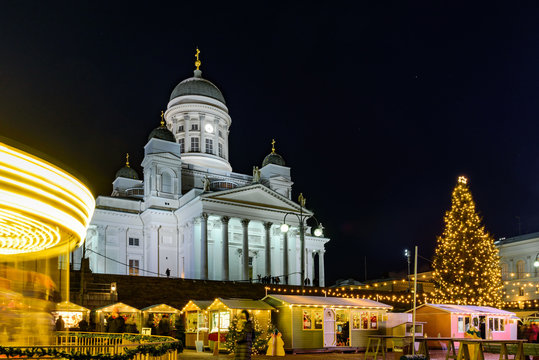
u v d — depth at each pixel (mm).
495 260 54000
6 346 13594
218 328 29391
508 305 67125
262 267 73562
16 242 12930
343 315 32875
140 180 81438
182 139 83500
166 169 72500
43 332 15805
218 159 83438
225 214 67562
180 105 84062
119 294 44719
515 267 88562
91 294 41406
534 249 85812
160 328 31109
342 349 31938
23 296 15367
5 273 15219
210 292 50219
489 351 27797
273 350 29297
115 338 21141
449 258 53250
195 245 66688
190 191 70375
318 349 31328
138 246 70062
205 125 84438
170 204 71688
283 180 81812
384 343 23328
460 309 36156
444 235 55156
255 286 53781
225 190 67438
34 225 10172
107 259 67375
